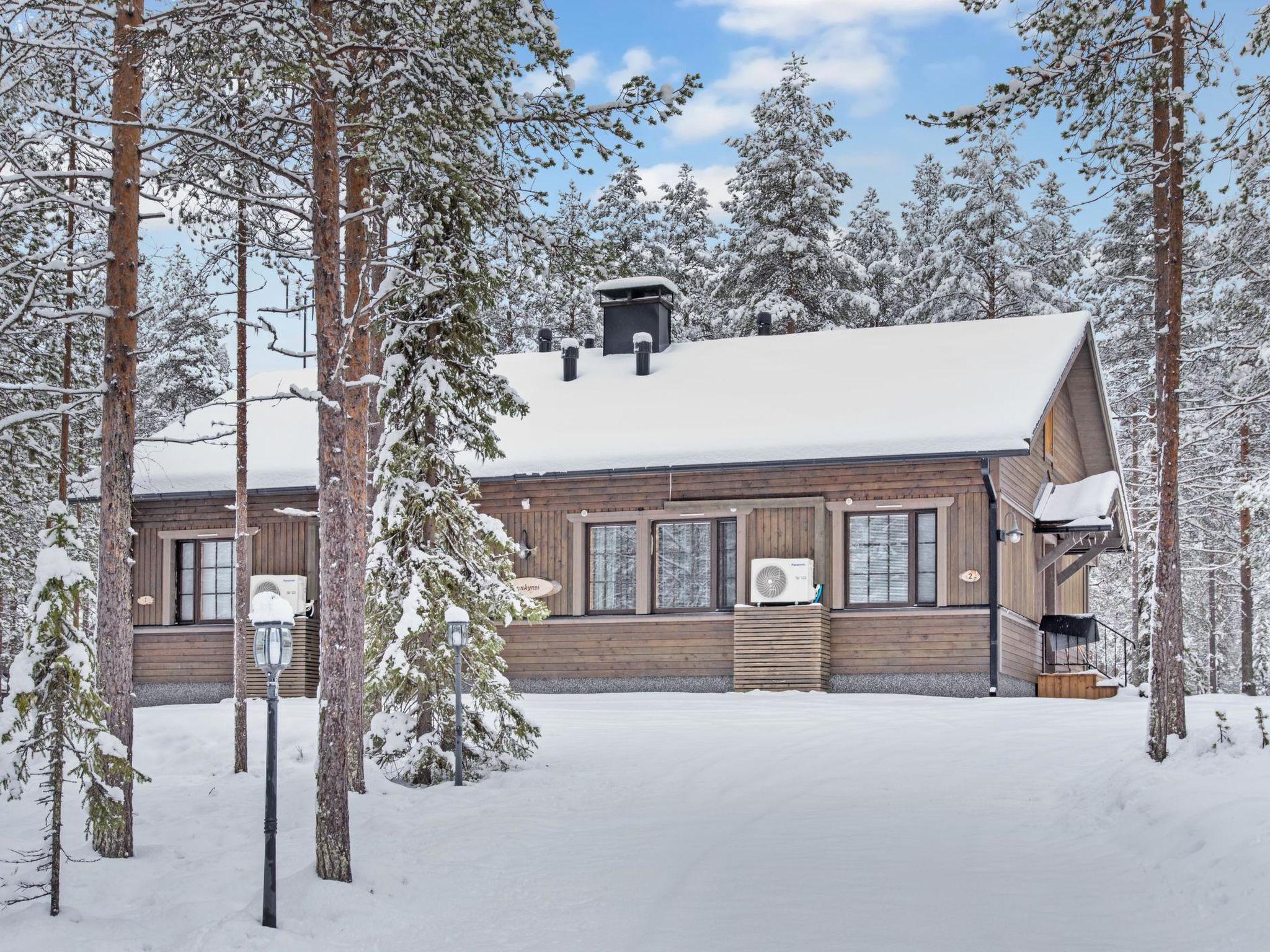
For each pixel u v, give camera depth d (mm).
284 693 25047
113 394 12523
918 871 10695
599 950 8945
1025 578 24797
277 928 9734
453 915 10016
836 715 19516
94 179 15359
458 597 16000
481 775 15461
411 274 13922
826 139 42406
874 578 23438
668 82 13609
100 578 12352
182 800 14875
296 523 25844
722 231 50312
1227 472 31344
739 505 24031
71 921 10094
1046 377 24250
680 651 24062
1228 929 8758
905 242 50844
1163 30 14359
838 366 26578
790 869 10852
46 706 10594
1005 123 14672
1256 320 22484
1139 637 29672
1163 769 13008
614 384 27750
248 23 12117
